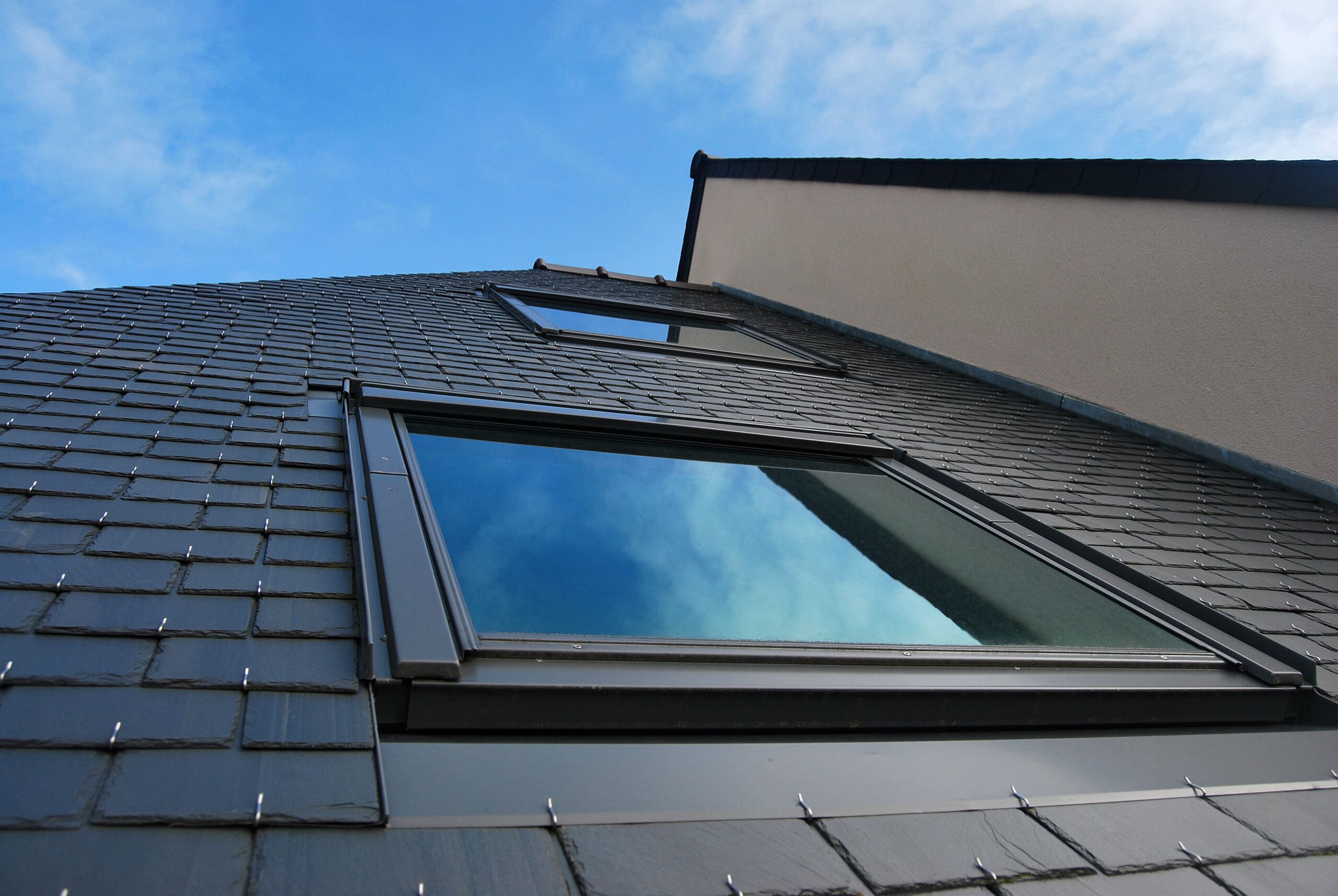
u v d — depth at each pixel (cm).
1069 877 159
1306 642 304
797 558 286
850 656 222
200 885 118
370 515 253
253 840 129
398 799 149
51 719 145
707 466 371
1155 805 191
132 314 497
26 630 169
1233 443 605
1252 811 197
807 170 1202
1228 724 253
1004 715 222
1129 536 393
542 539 257
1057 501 426
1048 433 625
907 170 986
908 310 949
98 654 166
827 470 412
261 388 368
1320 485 547
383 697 175
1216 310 632
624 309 893
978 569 314
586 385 465
